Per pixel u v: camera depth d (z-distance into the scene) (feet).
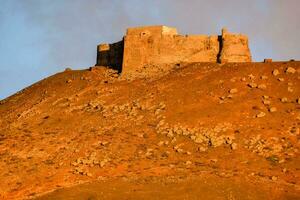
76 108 329.93
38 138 296.30
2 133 311.47
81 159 267.59
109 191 224.53
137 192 220.84
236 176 239.30
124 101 326.44
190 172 246.68
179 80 334.24
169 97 318.86
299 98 299.38
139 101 321.32
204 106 304.30
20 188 245.86
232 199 212.23
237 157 261.65
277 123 283.18
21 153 279.28
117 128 298.56
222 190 219.61
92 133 296.30
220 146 271.08
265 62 338.13
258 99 303.89
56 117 323.98
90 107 327.26
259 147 266.77
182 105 308.60
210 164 257.75
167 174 246.06
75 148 280.72
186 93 319.27
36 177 254.68
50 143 288.71
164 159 264.52
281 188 225.97
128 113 311.88
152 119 301.43
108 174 253.24
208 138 277.64
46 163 268.00
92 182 240.12
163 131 288.30
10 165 267.18
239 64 339.98
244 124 284.61
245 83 318.65
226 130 281.33
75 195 223.51
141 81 346.74
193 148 271.90
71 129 304.71
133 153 271.49
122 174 251.19
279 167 251.80
